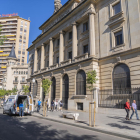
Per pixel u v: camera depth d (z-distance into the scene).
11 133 8.10
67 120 12.54
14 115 17.44
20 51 84.88
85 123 10.97
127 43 17.12
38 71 35.47
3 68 84.31
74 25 24.92
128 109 12.31
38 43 38.09
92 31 21.08
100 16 21.17
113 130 8.55
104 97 17.97
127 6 17.72
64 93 25.05
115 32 18.83
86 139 7.11
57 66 28.02
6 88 62.56
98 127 9.46
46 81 20.09
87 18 23.30
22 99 18.75
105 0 20.78
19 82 63.09
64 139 7.05
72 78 22.95
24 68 64.12
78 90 21.73
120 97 16.45
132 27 16.78
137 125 9.98
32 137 7.30
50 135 7.75
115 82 17.86
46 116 15.43
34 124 11.12
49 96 28.69
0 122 11.93
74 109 21.34
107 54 19.33
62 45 28.05
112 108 15.96
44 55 35.59
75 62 22.27
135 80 15.56
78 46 24.42
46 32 33.06
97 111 17.34
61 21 27.91
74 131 8.88
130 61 16.38
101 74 19.72
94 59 19.61
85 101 19.58
